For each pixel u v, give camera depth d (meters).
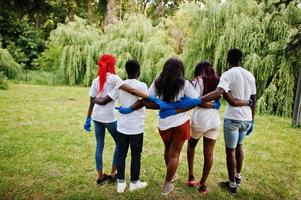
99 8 21.05
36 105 9.80
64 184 4.13
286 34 10.19
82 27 17.83
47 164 4.78
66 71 16.81
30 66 23.08
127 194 3.89
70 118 8.13
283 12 10.08
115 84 3.82
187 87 3.59
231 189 4.05
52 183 4.14
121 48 16.19
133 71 3.78
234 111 3.80
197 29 12.48
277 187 4.36
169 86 3.52
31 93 12.29
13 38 22.80
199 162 5.17
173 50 16.20
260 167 5.12
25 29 22.92
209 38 11.92
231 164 3.96
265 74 10.45
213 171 4.81
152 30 16.88
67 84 17.08
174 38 18.66
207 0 12.25
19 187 3.99
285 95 10.26
